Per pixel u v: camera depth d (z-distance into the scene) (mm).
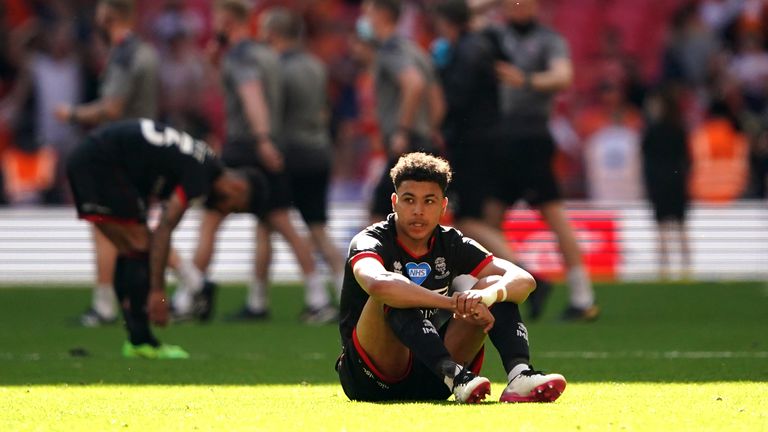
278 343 32969
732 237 53875
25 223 53500
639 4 69062
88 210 27094
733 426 16297
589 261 53000
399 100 38375
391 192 37500
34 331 36469
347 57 64125
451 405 18156
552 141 38344
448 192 37906
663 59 65062
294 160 40156
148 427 16766
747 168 60562
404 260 18750
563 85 38031
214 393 21766
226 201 27922
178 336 34906
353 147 60719
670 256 52938
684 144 51844
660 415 17328
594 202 57094
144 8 65562
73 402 20297
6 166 59531
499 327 18625
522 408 17703
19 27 62719
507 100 38188
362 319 18422
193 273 37562
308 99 40438
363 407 18312
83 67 61344
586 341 32594
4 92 61562
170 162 26922
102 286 38781
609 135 61562
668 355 28859
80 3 63375
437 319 19250
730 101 61469
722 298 46125
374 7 38531
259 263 40312
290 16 40781
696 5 65562
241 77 38906
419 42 62312
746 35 66125
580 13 68062
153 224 44719
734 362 27094
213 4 65312
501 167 37875
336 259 40688
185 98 61156
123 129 27172
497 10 48250
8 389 22766
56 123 60312
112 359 28656
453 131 37750
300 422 16859
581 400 19359
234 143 39406
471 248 18984
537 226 50812
